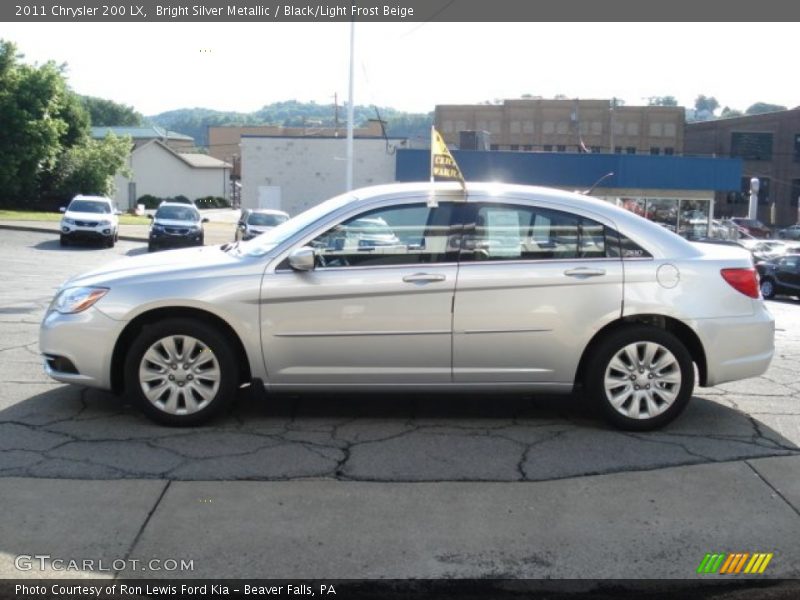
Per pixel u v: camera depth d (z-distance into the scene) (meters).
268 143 42.34
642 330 5.60
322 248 5.57
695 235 35.19
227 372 5.54
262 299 5.46
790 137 67.44
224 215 63.97
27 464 4.80
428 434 5.57
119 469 4.77
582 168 34.62
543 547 3.94
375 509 4.30
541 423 5.88
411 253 5.59
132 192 70.56
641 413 5.65
